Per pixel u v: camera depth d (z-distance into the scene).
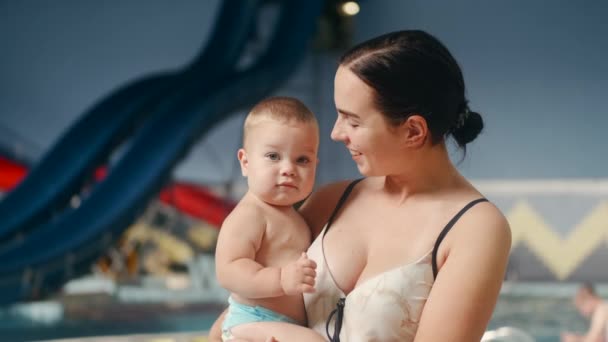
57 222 8.59
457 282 1.47
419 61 1.54
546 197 12.41
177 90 11.12
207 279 12.04
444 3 13.87
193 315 9.66
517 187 12.63
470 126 1.68
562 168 13.12
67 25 14.18
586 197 12.23
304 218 1.87
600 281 11.87
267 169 1.71
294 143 1.71
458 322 1.45
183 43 14.38
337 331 1.60
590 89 13.10
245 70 11.46
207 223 12.03
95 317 9.40
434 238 1.56
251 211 1.70
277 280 1.57
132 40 14.36
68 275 8.41
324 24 13.63
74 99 14.15
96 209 8.76
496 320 8.94
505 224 1.54
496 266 1.49
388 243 1.61
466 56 13.74
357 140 1.58
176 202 11.92
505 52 13.52
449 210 1.58
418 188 1.65
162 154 9.36
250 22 12.33
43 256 8.07
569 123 13.16
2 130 13.76
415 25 14.05
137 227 11.91
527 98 13.37
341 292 1.64
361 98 1.54
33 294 8.07
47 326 8.79
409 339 1.53
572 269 12.02
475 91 13.62
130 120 10.59
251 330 1.64
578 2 13.16
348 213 1.74
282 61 11.73
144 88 11.40
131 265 11.90
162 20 14.41
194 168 14.12
